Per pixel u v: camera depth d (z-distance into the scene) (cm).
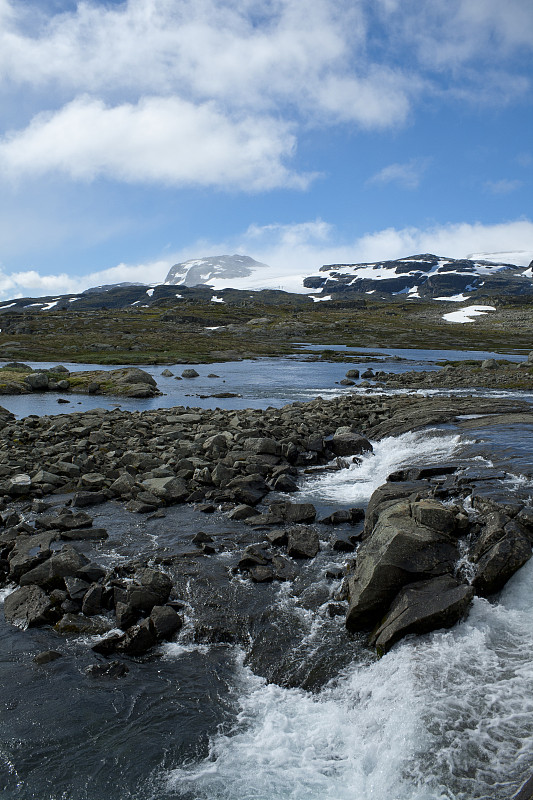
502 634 1086
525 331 19125
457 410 3503
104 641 1161
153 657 1146
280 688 1056
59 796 822
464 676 977
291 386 6669
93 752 901
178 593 1370
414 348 14300
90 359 10200
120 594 1313
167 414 4147
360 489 2244
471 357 11338
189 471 2353
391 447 2841
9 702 1010
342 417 3744
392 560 1213
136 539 1703
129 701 1017
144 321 19225
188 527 1811
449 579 1196
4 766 875
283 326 18662
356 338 16662
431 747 846
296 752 891
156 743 917
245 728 950
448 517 1367
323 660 1116
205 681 1076
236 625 1240
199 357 11012
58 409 4847
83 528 1762
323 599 1331
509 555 1216
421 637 1095
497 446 2328
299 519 1852
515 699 913
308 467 2584
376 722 927
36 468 2488
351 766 858
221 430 3269
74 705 1005
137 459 2497
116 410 4456
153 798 815
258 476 2236
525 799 725
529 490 1631
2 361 9900
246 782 838
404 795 791
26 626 1246
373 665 1078
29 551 1555
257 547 1600
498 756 814
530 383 6003
